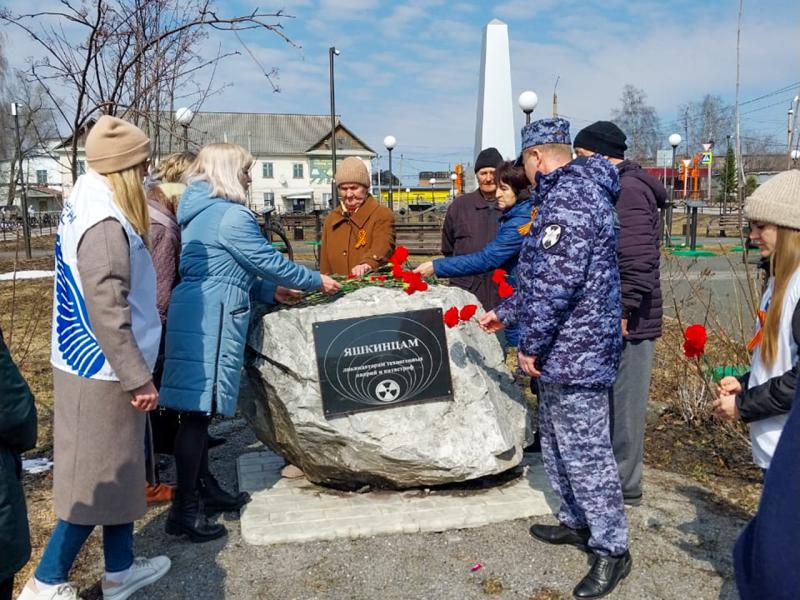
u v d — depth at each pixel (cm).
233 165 333
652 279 327
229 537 334
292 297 375
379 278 397
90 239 248
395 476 354
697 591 287
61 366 261
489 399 366
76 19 514
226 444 472
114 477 261
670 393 546
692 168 3653
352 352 353
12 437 210
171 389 317
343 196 445
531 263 281
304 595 287
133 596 288
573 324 271
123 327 250
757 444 234
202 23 513
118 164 259
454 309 345
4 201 4369
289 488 379
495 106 1002
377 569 304
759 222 227
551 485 340
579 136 346
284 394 352
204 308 319
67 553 264
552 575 299
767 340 226
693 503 369
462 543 324
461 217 458
